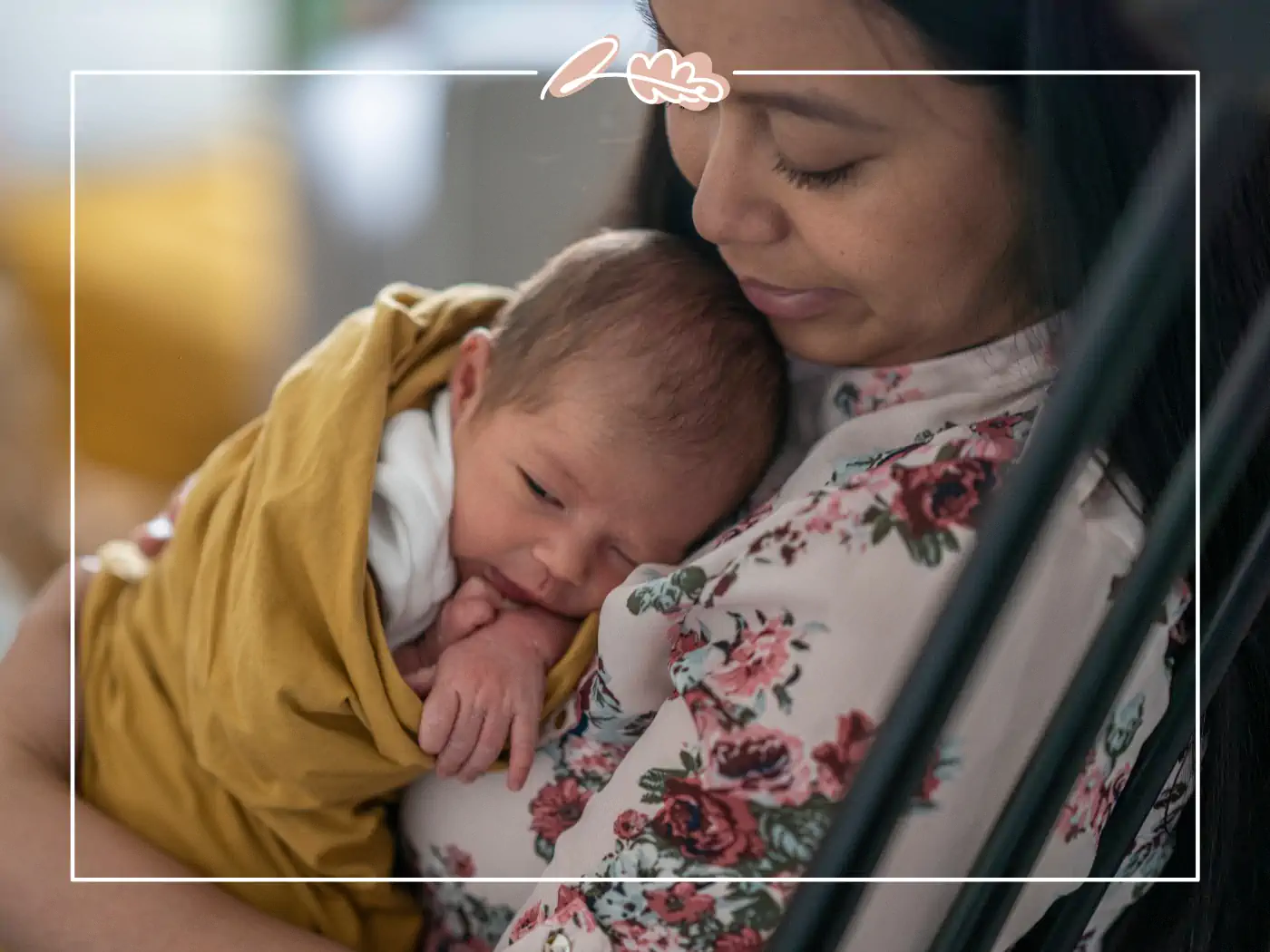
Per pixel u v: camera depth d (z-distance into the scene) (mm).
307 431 679
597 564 694
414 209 1321
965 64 506
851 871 429
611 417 670
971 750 516
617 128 855
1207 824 662
